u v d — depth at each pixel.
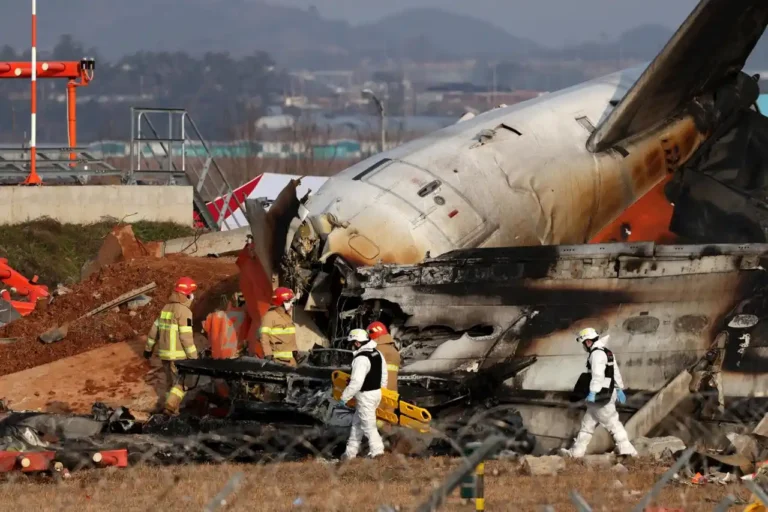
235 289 90.06
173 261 100.62
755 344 64.88
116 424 62.91
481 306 68.62
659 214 89.38
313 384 61.91
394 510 38.91
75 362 81.88
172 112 152.50
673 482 51.12
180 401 66.25
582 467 54.81
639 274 66.81
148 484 50.06
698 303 66.00
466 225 78.38
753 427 63.09
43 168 149.12
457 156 82.69
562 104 91.50
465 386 63.00
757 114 92.94
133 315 89.25
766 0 81.75
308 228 73.25
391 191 78.75
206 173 154.38
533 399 64.62
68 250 131.62
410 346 69.12
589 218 86.50
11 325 91.19
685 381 64.88
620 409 65.44
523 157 84.38
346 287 71.06
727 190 88.94
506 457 57.75
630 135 89.25
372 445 56.19
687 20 81.81
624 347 66.19
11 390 77.12
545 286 67.88
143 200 142.12
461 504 45.41
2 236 128.62
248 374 62.81
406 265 70.56
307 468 53.41
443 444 58.50
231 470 53.19
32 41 143.38
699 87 90.06
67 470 53.19
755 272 65.38
